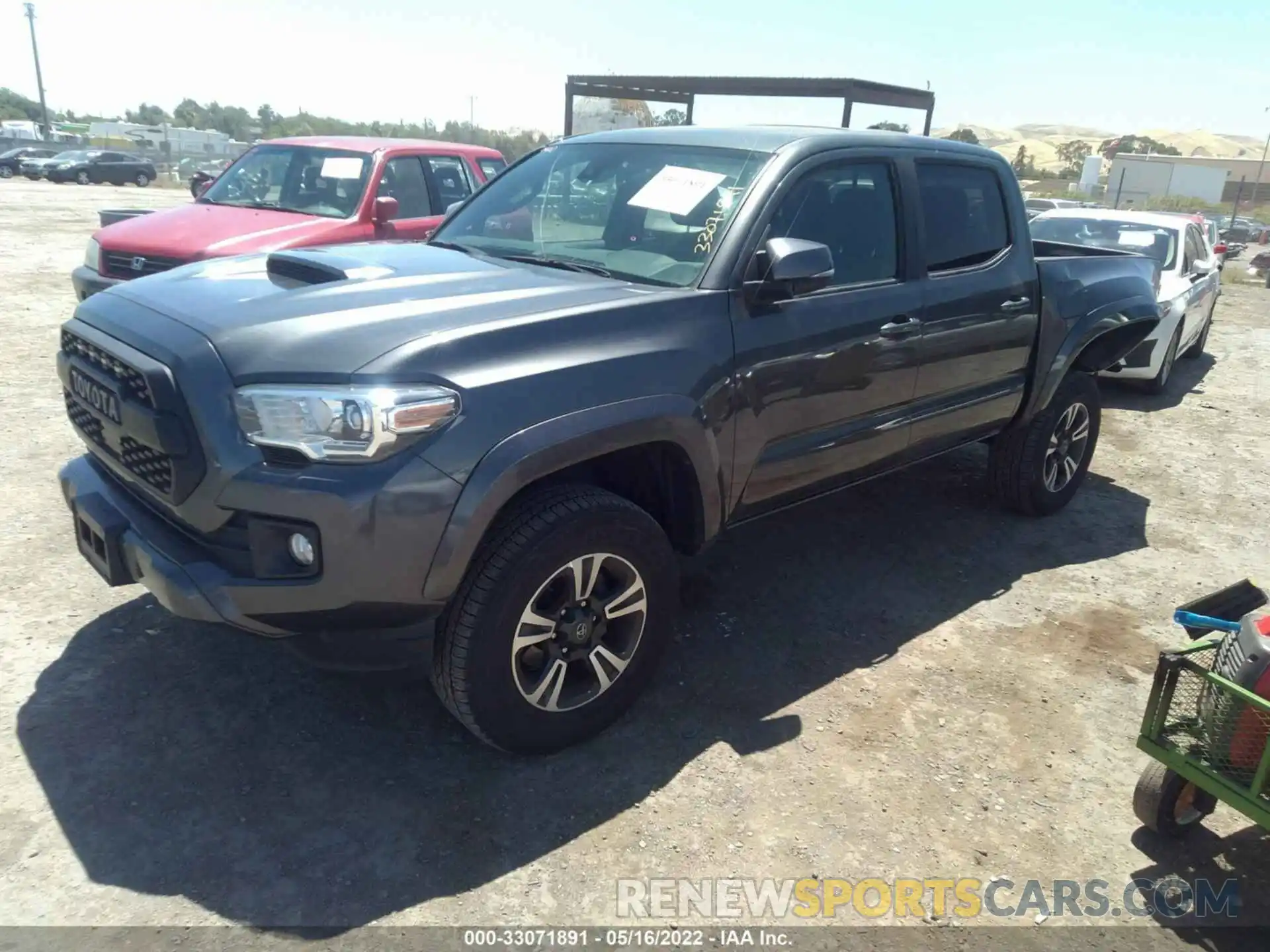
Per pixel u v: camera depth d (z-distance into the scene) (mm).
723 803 2918
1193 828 2953
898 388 4035
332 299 2885
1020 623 4184
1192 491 6207
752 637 3912
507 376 2711
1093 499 5902
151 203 25609
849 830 2842
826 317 3611
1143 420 8039
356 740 3104
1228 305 17609
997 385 4707
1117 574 4781
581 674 3168
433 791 2889
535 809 2842
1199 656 2938
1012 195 4691
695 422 3125
